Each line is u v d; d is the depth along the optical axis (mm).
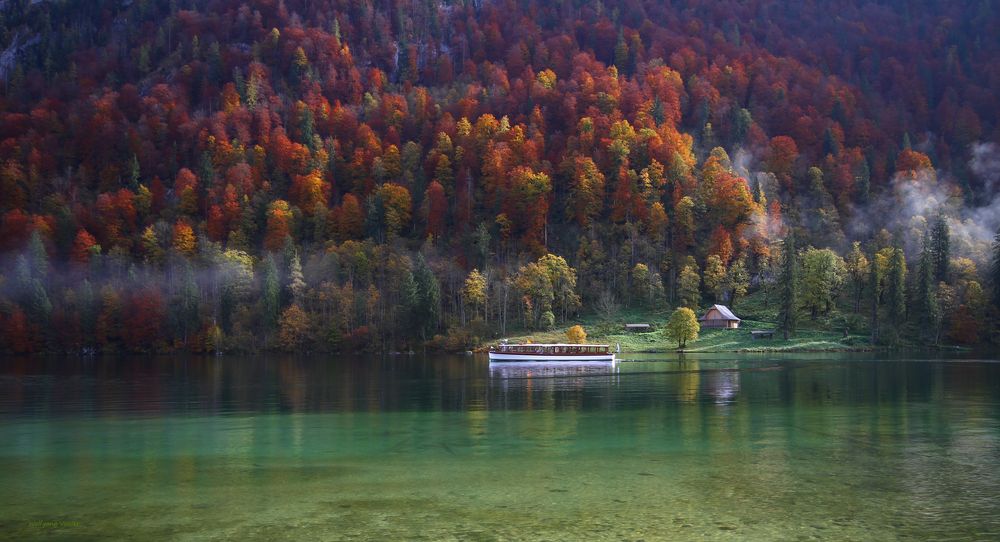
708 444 50500
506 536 30641
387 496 37281
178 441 53781
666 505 35031
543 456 46906
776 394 80500
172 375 121125
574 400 77375
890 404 70938
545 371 124750
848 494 36812
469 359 169375
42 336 196625
